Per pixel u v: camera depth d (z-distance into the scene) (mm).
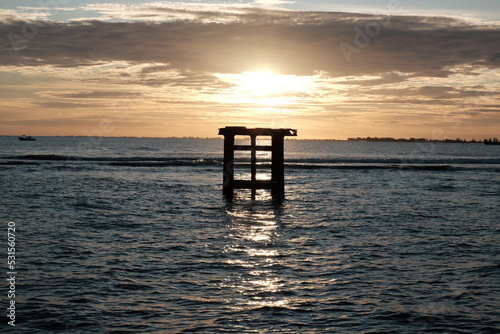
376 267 13805
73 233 18062
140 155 80250
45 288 11695
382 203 27516
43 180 37250
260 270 13438
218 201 27844
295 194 31594
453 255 15273
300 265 13984
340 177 44219
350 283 12312
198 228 19578
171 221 21109
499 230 19562
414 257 15000
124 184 35750
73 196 28594
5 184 33906
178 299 11102
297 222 21203
